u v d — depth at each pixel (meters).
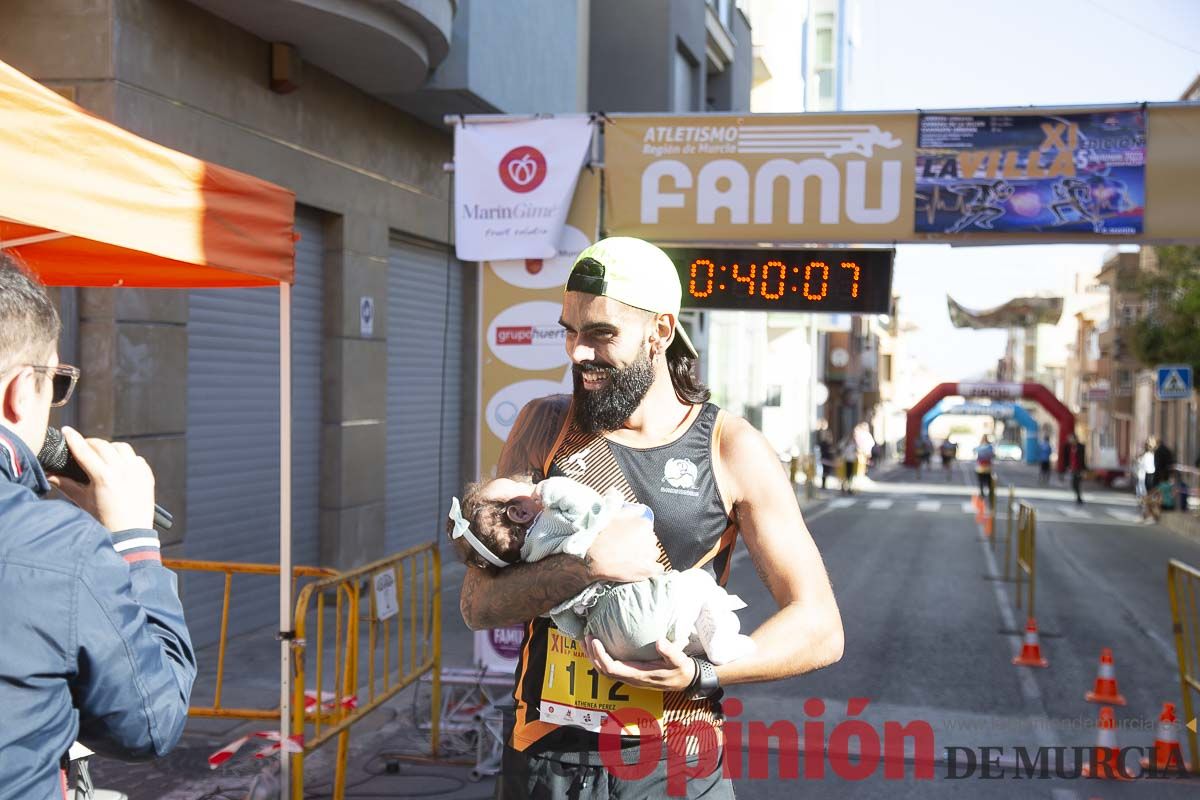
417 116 12.09
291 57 9.30
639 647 2.02
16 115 3.27
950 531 21.39
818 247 8.27
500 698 6.43
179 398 8.16
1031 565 9.78
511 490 2.20
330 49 9.47
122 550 1.84
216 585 8.87
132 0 7.61
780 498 2.25
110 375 7.47
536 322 7.41
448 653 8.27
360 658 8.09
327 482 10.62
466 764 5.99
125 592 1.70
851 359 56.16
